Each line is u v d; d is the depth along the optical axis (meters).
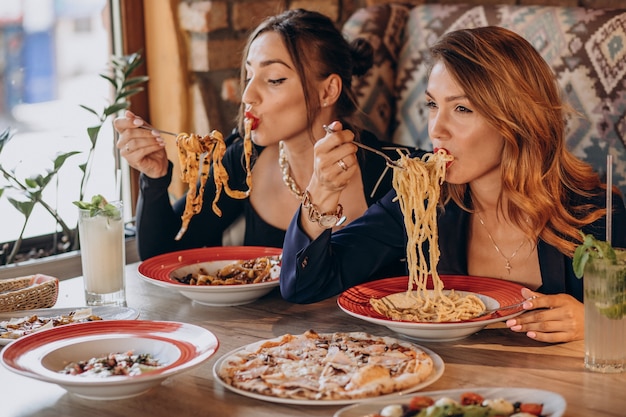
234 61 3.05
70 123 2.91
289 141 2.29
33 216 2.79
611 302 1.48
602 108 2.63
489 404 1.27
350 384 1.39
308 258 1.85
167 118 3.04
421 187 1.79
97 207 1.92
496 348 1.64
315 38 2.25
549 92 1.88
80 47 2.91
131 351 1.57
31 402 1.45
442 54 1.82
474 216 1.99
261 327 1.80
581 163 1.95
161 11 2.96
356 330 1.77
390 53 3.04
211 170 2.46
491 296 1.82
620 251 1.50
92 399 1.44
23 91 2.78
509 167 1.85
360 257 1.98
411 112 3.04
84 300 2.02
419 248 1.81
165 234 2.36
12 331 1.71
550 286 1.90
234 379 1.45
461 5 2.97
